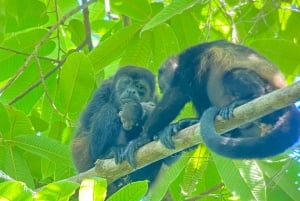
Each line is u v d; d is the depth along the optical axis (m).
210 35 13.20
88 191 7.76
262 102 9.30
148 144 10.54
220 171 10.51
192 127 10.17
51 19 13.45
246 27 13.05
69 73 11.29
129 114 11.13
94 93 12.78
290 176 11.30
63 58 13.09
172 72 11.73
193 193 12.13
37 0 12.48
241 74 10.72
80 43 13.52
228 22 13.06
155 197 11.27
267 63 10.99
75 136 12.38
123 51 12.07
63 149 10.89
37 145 10.90
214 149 9.54
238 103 10.12
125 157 10.60
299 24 12.91
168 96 11.45
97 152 11.95
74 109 11.52
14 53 12.48
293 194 11.08
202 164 11.55
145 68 12.65
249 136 10.66
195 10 12.83
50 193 7.64
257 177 10.48
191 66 11.65
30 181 11.00
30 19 12.47
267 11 12.95
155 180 11.87
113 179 10.72
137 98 12.12
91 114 12.53
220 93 10.92
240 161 10.51
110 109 12.16
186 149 11.36
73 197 10.54
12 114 11.17
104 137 11.93
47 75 12.54
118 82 12.42
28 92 12.56
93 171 10.71
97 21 14.08
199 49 11.77
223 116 9.73
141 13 11.98
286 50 11.86
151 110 12.04
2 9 11.76
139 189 8.04
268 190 11.44
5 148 11.05
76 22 13.45
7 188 7.53
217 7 13.01
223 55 11.23
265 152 9.73
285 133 9.88
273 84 10.68
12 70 12.52
